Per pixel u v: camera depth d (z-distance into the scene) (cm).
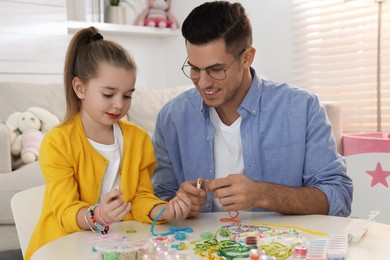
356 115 265
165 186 156
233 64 127
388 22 243
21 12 327
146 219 118
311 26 276
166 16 382
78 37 129
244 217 119
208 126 146
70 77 128
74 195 118
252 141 142
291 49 287
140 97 310
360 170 201
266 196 116
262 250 86
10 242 221
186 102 150
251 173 142
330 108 243
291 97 142
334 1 261
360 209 201
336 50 263
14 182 221
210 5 128
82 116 129
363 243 94
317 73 276
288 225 109
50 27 336
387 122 253
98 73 122
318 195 125
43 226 119
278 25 294
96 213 107
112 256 88
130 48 382
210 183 116
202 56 124
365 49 251
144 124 304
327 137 140
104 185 128
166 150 155
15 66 327
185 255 86
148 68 392
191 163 149
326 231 103
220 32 123
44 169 120
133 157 133
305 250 86
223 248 92
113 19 358
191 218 121
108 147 129
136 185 131
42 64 335
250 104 141
